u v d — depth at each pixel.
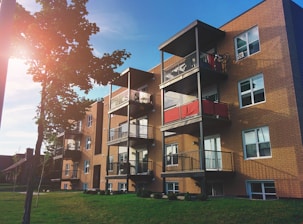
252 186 13.97
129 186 23.80
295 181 12.03
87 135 35.28
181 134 18.91
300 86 13.05
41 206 15.06
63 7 8.24
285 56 13.33
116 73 8.96
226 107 15.75
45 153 18.14
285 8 13.88
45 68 8.20
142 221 9.72
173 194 13.73
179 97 20.02
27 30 7.71
